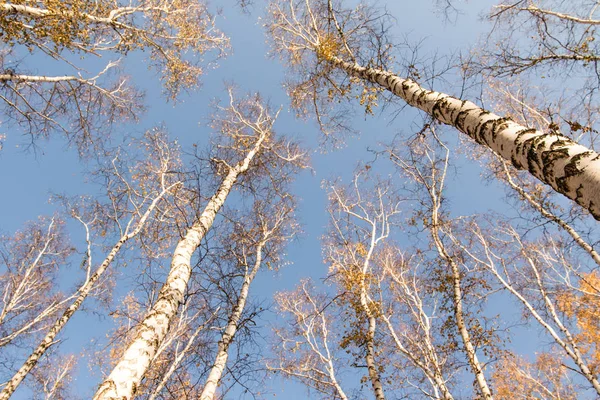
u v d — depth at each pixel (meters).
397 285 10.48
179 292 4.32
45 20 6.47
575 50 5.21
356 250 11.02
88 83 8.96
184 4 10.45
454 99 3.97
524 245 10.22
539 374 12.37
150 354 3.46
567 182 2.15
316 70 7.99
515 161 2.74
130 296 11.04
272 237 10.74
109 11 8.22
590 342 9.02
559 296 9.66
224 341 6.82
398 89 5.25
